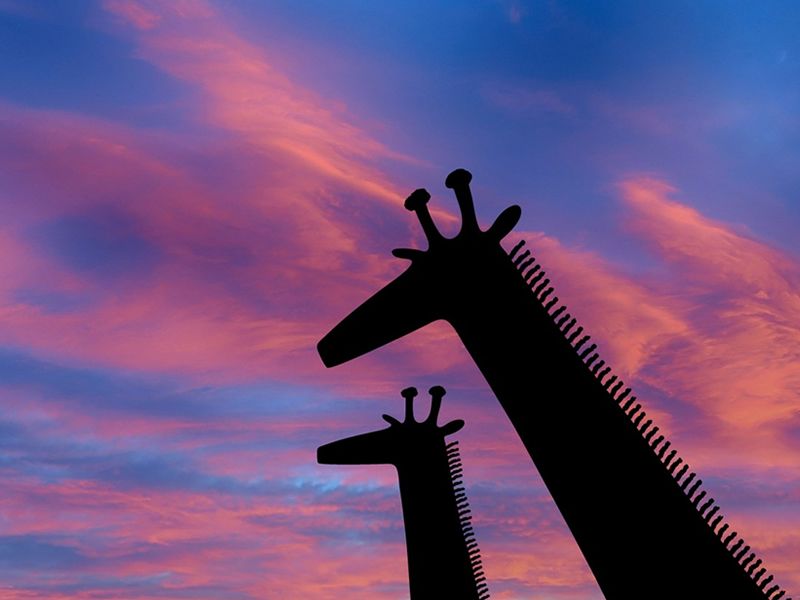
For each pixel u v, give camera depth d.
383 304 11.06
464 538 15.26
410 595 15.02
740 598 8.45
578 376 9.57
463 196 10.87
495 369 10.02
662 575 8.62
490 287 10.34
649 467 9.03
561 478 9.30
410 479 15.62
